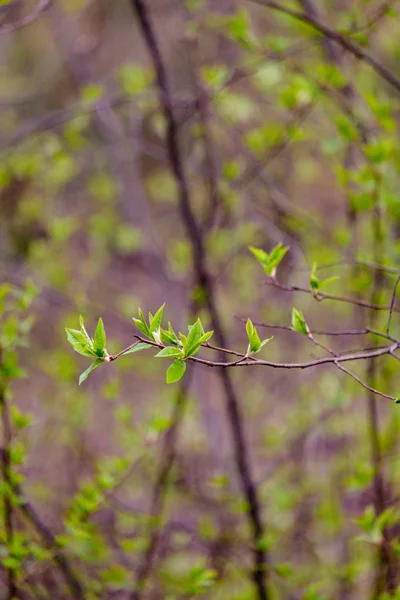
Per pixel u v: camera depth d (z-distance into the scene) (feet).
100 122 17.99
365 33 10.15
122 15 21.43
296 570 11.94
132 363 13.64
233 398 11.08
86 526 8.66
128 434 10.93
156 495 11.89
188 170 13.88
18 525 10.59
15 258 17.85
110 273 19.54
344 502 12.89
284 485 13.74
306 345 15.40
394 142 9.78
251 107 11.50
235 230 13.74
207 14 13.12
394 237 11.14
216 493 14.10
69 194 18.49
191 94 11.78
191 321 11.62
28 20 9.87
